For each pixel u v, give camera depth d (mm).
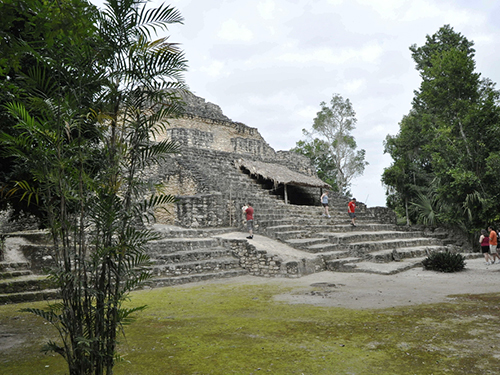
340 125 35344
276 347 5242
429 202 22281
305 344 5344
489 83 23734
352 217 18703
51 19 3574
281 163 27359
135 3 3744
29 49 3721
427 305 7617
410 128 25578
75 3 3508
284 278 11953
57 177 3346
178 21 3912
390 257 14164
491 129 17734
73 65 3701
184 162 19281
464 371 4191
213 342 5559
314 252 13891
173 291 10203
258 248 13203
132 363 4723
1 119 4684
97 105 3725
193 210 16438
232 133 27156
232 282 11547
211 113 28688
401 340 5387
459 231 21234
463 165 18766
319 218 18984
